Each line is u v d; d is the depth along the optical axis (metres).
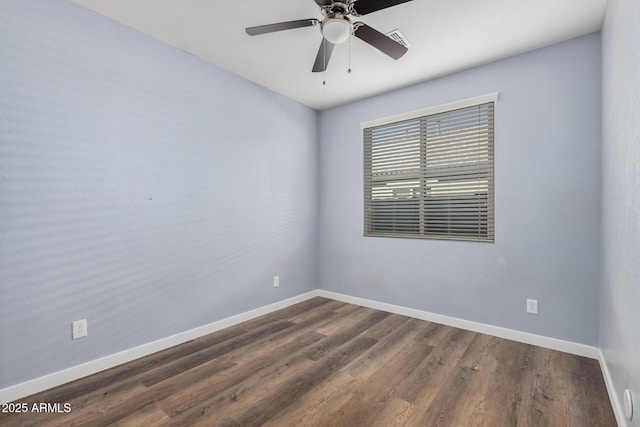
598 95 2.24
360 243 3.63
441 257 3.01
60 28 1.92
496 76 2.67
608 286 1.89
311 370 2.13
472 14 2.05
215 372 2.10
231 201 2.99
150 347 2.37
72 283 1.98
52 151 1.89
